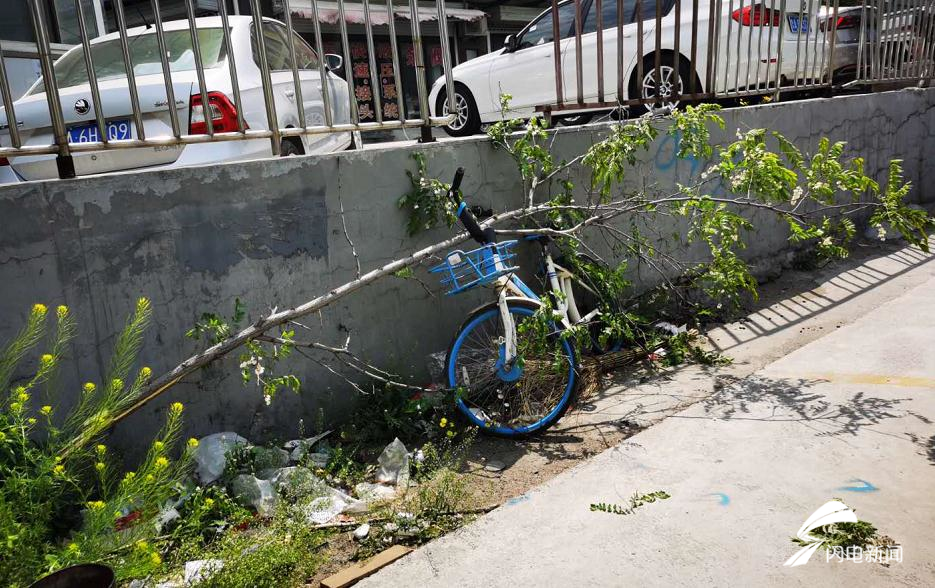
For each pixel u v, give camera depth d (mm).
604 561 2730
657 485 3244
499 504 3285
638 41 5715
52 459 2609
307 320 3973
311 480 3365
